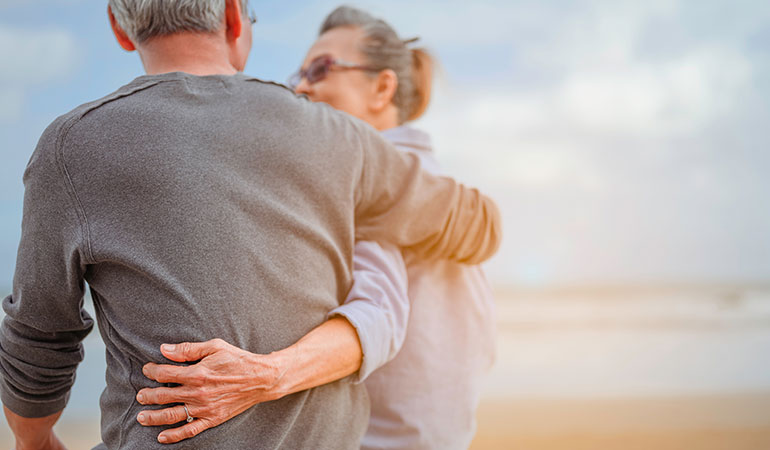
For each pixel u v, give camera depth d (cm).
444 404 166
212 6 128
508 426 697
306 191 125
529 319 1608
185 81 121
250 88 125
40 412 136
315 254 126
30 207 112
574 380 971
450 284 172
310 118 130
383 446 161
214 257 113
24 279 115
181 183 112
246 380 110
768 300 1914
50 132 112
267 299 117
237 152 118
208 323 111
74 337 128
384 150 143
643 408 781
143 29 127
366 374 132
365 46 201
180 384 109
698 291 2127
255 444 115
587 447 617
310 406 124
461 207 156
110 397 119
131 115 114
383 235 146
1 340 127
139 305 112
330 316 128
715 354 1185
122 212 111
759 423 709
